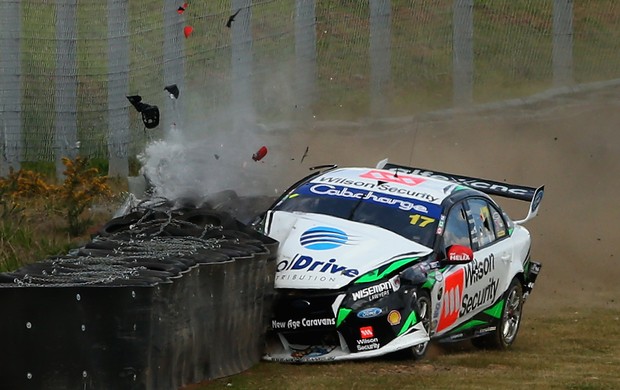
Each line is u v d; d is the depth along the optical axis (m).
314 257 33.53
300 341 32.91
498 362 35.31
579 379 32.22
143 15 66.62
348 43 70.50
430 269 34.50
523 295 42.06
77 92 65.38
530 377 32.31
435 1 72.62
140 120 65.25
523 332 44.28
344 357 32.53
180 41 66.56
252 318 31.41
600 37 74.88
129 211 37.88
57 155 64.56
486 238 39.28
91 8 66.19
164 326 26.27
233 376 30.09
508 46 73.88
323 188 38.53
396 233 35.84
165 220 33.81
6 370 25.75
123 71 65.81
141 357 25.38
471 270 37.16
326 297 32.38
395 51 71.50
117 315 25.30
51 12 65.56
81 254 29.58
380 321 32.50
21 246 47.06
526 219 43.00
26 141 64.19
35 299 25.56
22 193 56.31
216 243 31.39
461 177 43.44
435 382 30.47
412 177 40.22
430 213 36.91
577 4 75.38
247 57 67.62
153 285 25.38
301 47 69.06
